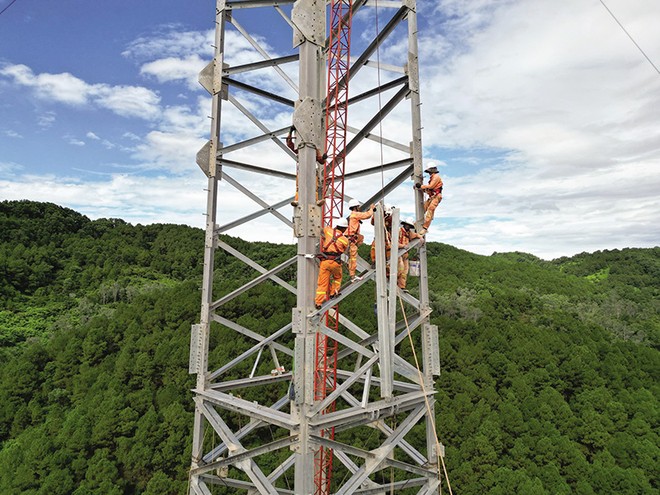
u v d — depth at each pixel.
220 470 10.45
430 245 146.75
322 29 8.98
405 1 9.98
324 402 8.07
